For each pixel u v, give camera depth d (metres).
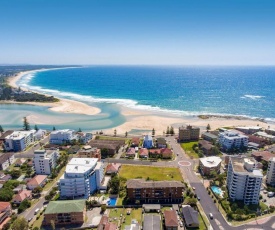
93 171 159.00
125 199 151.25
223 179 168.62
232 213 135.00
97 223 130.62
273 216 135.62
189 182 171.62
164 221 130.75
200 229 125.88
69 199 151.25
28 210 142.38
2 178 176.38
